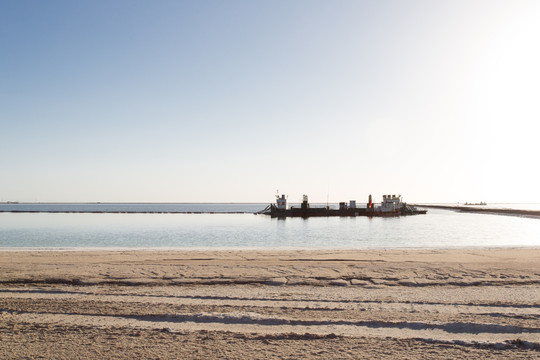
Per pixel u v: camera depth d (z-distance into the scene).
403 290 12.49
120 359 6.67
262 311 9.91
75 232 46.38
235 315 9.37
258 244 33.25
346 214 92.19
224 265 16.75
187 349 7.14
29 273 14.97
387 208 95.00
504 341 7.52
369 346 7.30
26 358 6.67
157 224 65.12
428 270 15.57
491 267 16.11
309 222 72.88
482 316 9.37
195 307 10.31
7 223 67.75
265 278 14.18
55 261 18.55
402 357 6.76
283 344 7.41
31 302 10.82
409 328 8.50
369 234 44.78
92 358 6.70
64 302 10.81
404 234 44.66
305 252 22.75
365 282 13.68
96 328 8.36
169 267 16.25
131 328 8.38
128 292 12.16
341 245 32.09
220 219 85.00
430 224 66.06
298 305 10.55
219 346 7.29
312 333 8.06
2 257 20.23
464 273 14.97
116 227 56.78
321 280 13.95
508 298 11.28
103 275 14.66
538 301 10.90
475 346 7.28
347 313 9.74
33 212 130.00
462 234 44.56
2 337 7.77
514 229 53.16
